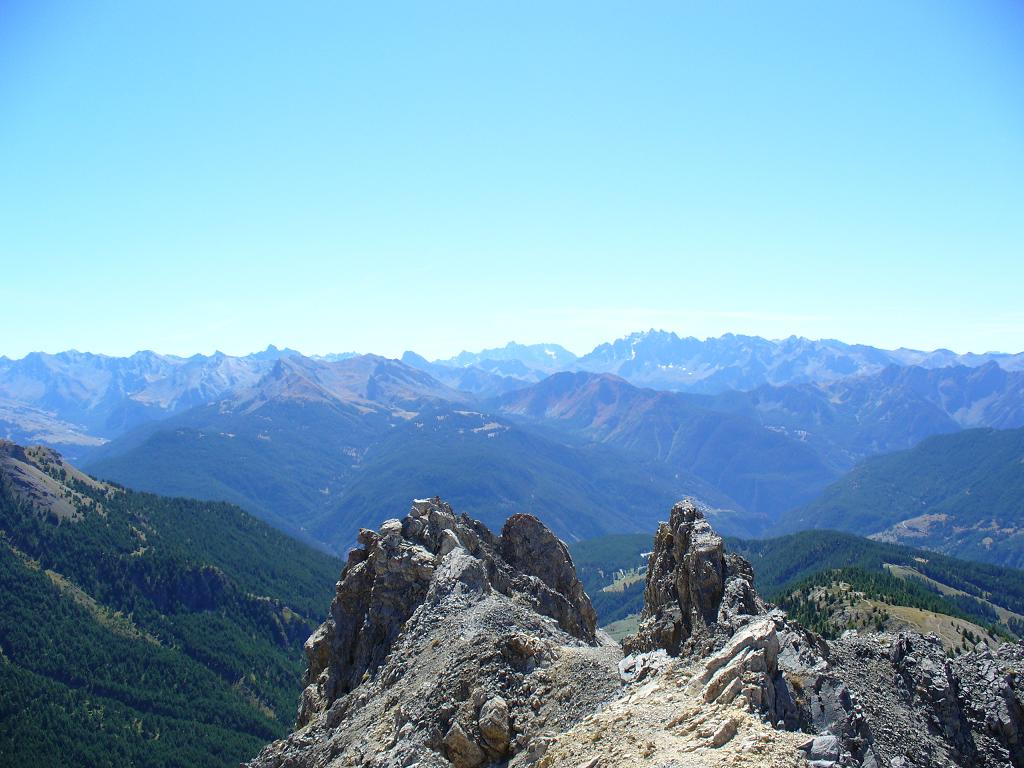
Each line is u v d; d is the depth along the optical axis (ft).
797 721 186.91
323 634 375.04
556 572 418.10
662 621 276.82
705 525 288.51
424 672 277.64
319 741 303.48
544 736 212.64
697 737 173.68
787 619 238.27
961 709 240.12
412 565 360.07
